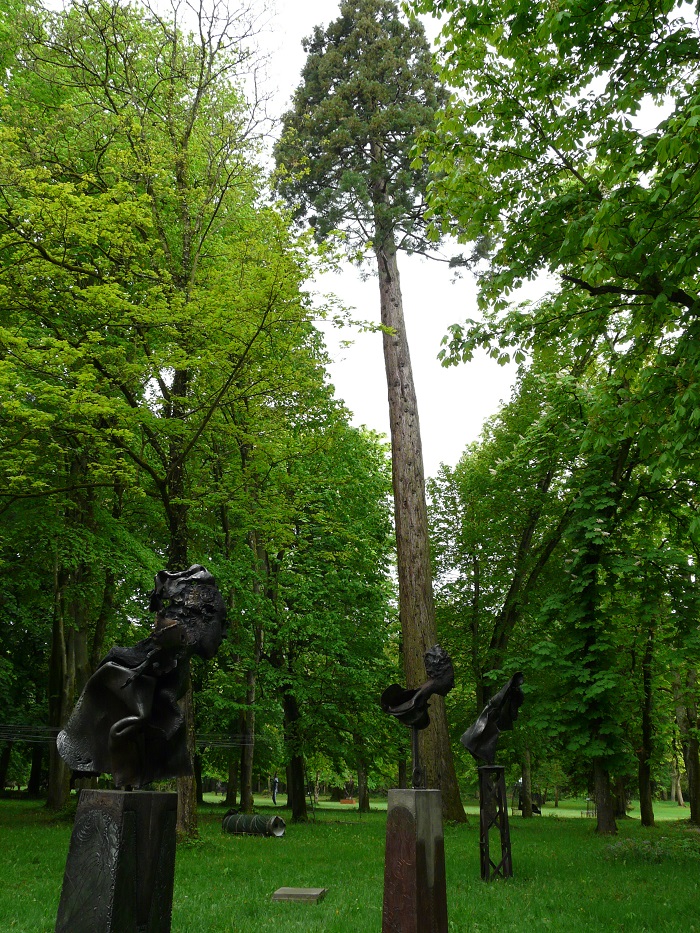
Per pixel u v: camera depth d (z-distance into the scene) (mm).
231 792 32781
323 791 61469
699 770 25109
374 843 16547
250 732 23062
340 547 25922
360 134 21797
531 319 12086
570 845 15969
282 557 25016
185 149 16406
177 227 17672
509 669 19281
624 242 9773
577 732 17469
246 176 16094
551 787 55469
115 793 5004
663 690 24375
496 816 11305
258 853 13891
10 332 12625
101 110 16156
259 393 14844
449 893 9711
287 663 25734
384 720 25906
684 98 9852
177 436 15789
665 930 7527
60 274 13375
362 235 21438
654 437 10719
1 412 13742
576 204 10680
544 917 8062
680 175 8188
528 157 11805
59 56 16016
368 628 27391
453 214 12469
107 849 4914
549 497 23016
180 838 14578
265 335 13898
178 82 16781
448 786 20906
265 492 16875
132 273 14375
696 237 9008
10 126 14258
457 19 11297
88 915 4848
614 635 17859
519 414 24562
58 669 23812
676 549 17188
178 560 15344
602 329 11906
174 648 5348
